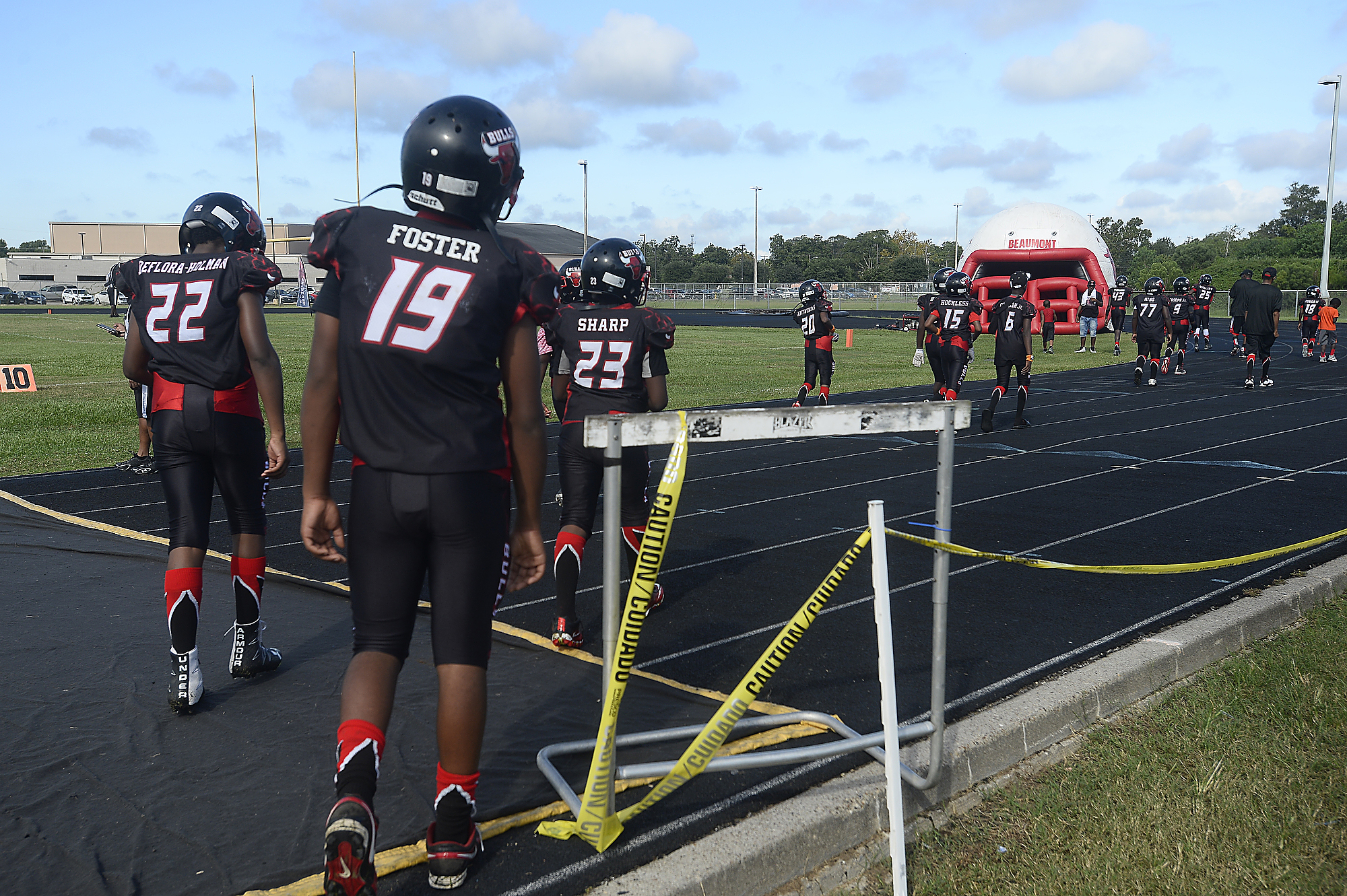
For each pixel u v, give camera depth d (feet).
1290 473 28.94
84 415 41.93
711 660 13.85
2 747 10.62
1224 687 12.62
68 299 240.53
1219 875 8.52
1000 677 13.17
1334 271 204.64
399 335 7.58
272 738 10.96
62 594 16.51
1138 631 15.01
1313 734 11.04
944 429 9.28
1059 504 24.88
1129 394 53.06
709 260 383.65
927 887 8.60
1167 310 58.13
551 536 21.81
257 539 12.68
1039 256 121.80
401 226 7.88
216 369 11.92
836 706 12.17
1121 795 9.94
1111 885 8.38
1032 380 62.69
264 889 8.01
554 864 8.55
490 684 12.66
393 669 7.88
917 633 15.03
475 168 7.94
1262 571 18.13
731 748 10.72
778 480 28.45
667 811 9.49
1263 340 55.57
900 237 388.16
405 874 8.39
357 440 7.73
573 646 14.20
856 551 8.73
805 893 8.70
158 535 21.12
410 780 9.87
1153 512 23.75
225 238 12.78
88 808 9.31
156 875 8.19
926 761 10.26
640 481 15.53
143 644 14.14
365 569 7.83
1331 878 8.46
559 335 15.20
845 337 107.34
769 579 18.08
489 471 7.88
